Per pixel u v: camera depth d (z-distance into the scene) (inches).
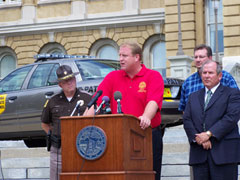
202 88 307.4
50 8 1462.8
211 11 1293.1
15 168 417.7
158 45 1375.5
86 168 235.9
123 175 231.0
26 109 474.0
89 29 1424.7
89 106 262.1
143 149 250.2
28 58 1477.6
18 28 1476.4
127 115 234.8
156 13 1360.7
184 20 1284.4
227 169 292.2
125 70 285.3
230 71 729.6
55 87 464.8
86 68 465.1
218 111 295.4
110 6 1411.2
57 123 307.0
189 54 1278.3
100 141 233.8
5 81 498.9
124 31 1395.2
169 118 458.6
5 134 485.7
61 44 1448.1
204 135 290.2
